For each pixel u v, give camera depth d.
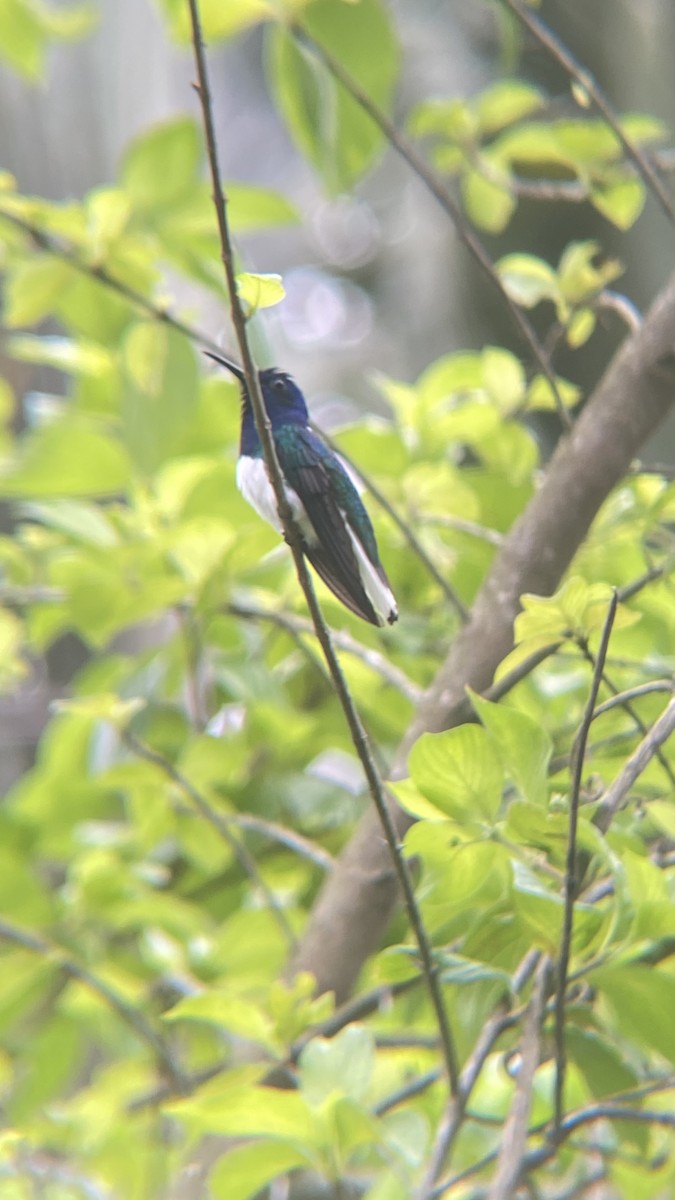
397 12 20.33
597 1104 5.28
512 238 17.58
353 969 6.73
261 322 7.27
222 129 26.83
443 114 8.30
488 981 5.11
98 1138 7.81
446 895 4.89
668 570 6.62
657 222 15.97
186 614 7.96
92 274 7.21
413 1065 7.54
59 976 7.98
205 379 8.56
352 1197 6.05
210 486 8.18
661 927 4.50
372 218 24.27
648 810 5.18
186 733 8.44
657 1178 6.25
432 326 19.64
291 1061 5.67
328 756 9.04
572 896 4.32
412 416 8.57
